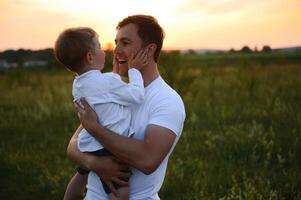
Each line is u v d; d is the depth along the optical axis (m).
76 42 2.69
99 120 2.62
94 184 2.69
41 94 15.42
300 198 5.34
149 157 2.47
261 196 5.21
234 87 15.09
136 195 2.61
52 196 6.19
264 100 12.39
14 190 6.46
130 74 2.62
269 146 7.47
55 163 7.39
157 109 2.54
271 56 39.72
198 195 5.55
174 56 12.25
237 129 8.83
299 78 16.67
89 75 2.68
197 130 9.40
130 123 2.62
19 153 8.20
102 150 2.60
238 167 6.75
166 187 5.81
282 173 6.47
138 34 2.64
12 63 24.61
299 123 9.17
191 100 12.09
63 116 11.77
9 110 13.31
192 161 6.89
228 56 43.16
